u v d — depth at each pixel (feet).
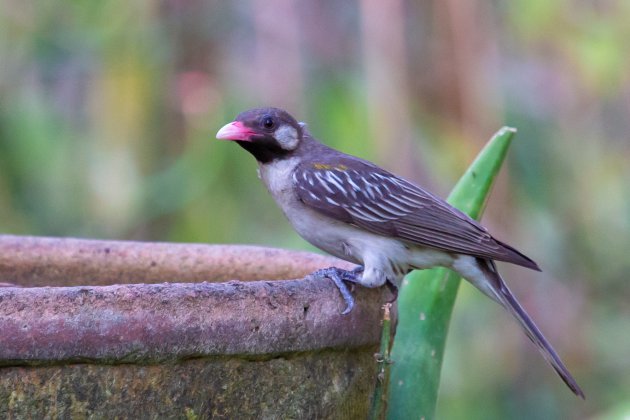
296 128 26.21
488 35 38.65
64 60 39.14
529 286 41.45
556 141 43.21
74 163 39.75
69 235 39.86
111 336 16.74
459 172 37.88
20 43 39.01
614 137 44.80
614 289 44.57
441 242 24.50
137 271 25.91
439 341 24.20
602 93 43.19
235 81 39.68
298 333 18.29
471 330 40.63
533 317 41.55
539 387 41.01
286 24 39.40
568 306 42.70
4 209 39.34
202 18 39.68
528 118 42.60
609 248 44.62
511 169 41.91
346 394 19.51
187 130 39.29
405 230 24.59
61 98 40.14
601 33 41.81
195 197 39.70
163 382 17.22
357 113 38.24
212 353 17.43
